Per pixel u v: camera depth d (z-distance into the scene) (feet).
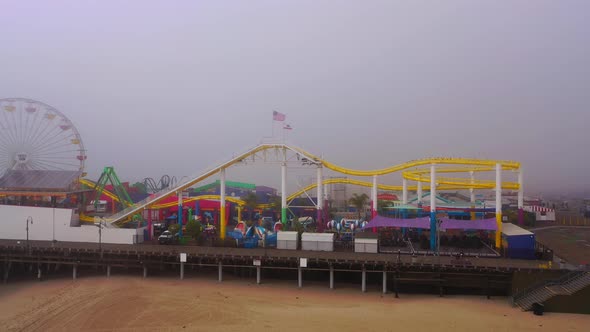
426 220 234.58
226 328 140.26
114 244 243.19
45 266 231.30
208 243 252.01
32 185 277.03
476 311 160.66
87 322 148.77
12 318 156.46
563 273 171.32
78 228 252.21
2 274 223.51
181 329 140.05
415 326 142.51
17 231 258.37
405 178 287.69
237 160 268.62
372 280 210.79
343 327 141.38
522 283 175.73
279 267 201.77
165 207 334.24
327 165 274.57
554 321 147.74
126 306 165.17
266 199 485.97
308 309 163.12
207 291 188.75
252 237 241.76
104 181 304.30
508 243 205.77
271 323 145.18
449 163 231.30
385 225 231.91
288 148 267.80
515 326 142.51
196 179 265.95
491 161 233.14
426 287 195.93
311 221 333.42
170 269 232.94
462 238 241.55
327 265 204.13
